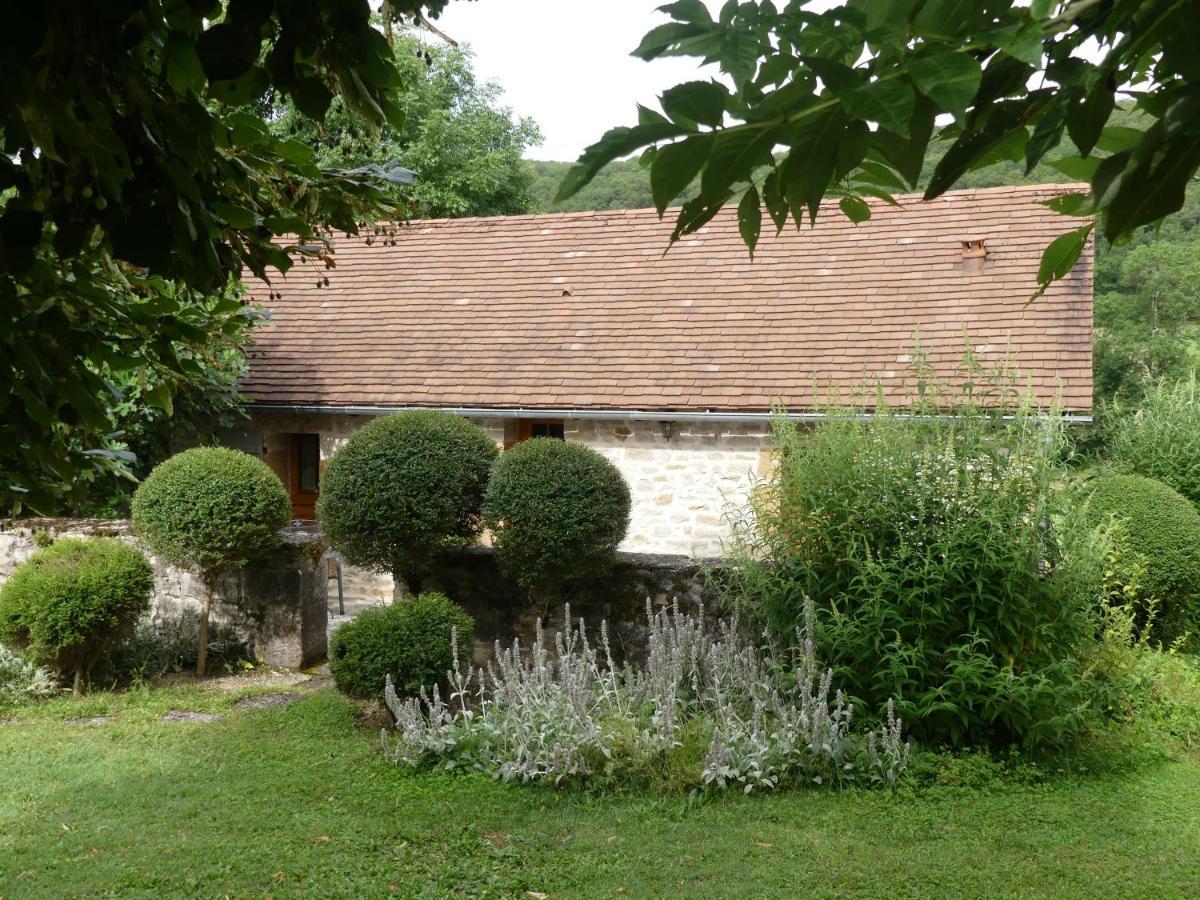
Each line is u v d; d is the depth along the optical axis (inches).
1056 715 257.0
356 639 294.7
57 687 345.7
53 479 104.0
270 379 522.0
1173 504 398.3
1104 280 979.3
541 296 552.1
